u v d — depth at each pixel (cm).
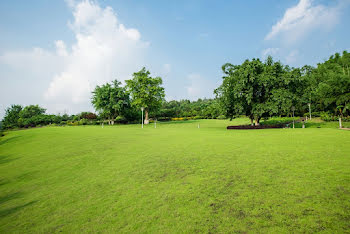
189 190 457
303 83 2236
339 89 2792
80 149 1176
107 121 5431
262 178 492
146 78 4297
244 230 287
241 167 602
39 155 1116
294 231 274
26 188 615
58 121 6041
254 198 386
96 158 925
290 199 369
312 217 304
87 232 328
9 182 698
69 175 700
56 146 1348
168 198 424
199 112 6309
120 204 420
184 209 369
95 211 401
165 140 1363
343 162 587
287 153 752
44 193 548
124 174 636
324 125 2341
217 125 3656
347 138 1074
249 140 1180
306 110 4481
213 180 508
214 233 287
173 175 580
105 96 4788
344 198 357
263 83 2067
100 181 592
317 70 4388
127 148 1114
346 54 4769
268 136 1346
